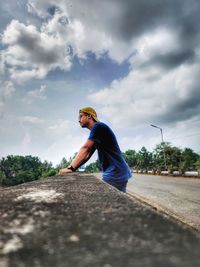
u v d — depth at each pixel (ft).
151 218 2.06
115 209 2.39
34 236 1.63
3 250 1.40
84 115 9.12
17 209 2.32
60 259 1.29
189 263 1.21
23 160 516.32
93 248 1.43
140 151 368.89
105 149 8.36
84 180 6.03
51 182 5.33
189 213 20.38
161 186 53.06
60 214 2.17
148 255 1.32
